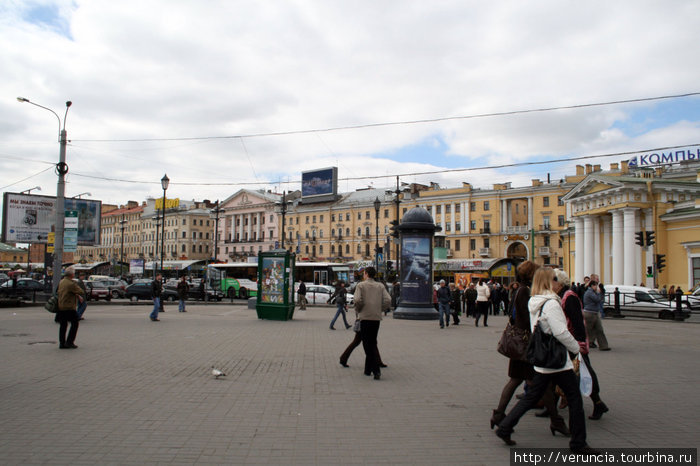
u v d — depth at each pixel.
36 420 6.42
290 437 5.89
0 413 6.73
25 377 9.06
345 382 9.04
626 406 7.53
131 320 21.16
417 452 5.46
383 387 8.66
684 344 15.17
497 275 37.88
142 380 8.91
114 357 11.38
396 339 15.80
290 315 22.77
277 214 109.31
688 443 5.82
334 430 6.20
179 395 7.84
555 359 5.48
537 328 5.65
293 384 8.79
